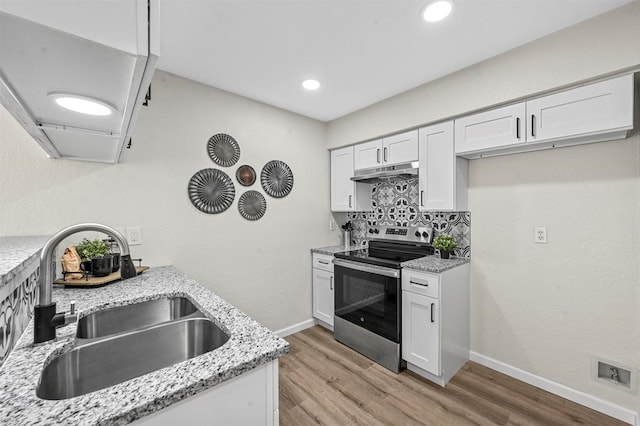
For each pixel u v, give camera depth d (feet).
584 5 4.55
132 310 4.25
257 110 8.29
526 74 5.61
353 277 8.09
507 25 5.03
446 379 6.53
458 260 7.28
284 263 9.01
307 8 4.54
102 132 3.61
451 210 7.00
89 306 3.88
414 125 7.54
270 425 2.58
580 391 5.78
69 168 5.36
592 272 5.64
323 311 9.37
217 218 7.45
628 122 4.68
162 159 6.50
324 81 7.11
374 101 8.38
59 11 1.45
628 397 5.24
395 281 6.97
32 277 3.58
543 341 6.28
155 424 1.95
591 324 5.65
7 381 2.08
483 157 7.16
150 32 1.69
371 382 6.56
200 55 5.89
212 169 7.32
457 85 6.64
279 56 5.95
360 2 4.42
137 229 6.16
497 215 6.97
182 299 4.58
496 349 7.02
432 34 5.27
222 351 2.52
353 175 9.52
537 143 5.76
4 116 4.77
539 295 6.33
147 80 2.12
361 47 5.66
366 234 10.30
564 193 5.97
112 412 1.76
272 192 8.64
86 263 4.99
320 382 6.57
